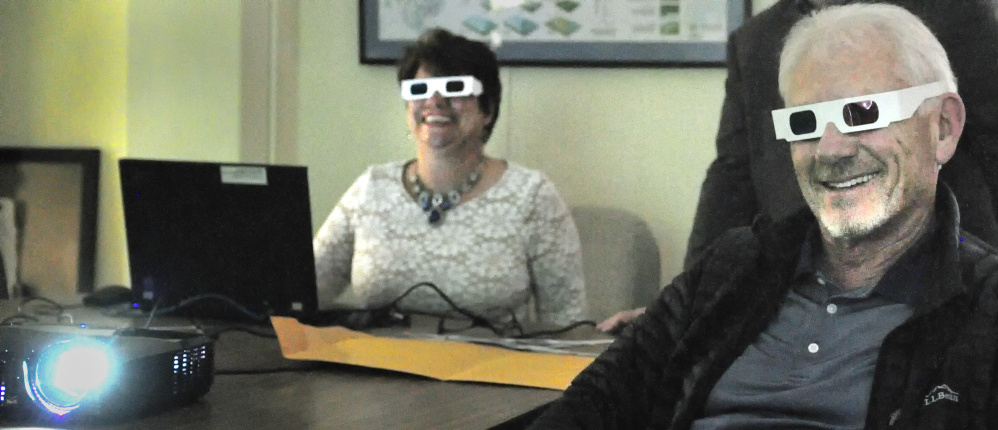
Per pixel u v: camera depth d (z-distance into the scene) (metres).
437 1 3.16
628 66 3.00
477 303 2.44
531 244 2.52
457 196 2.51
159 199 2.11
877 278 1.27
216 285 2.10
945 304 1.17
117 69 3.41
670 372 1.40
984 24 1.48
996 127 1.45
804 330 1.29
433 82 2.45
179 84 3.31
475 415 1.31
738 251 1.40
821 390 1.24
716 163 1.99
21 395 1.24
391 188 2.56
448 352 1.68
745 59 1.87
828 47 1.26
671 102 2.99
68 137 3.46
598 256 2.90
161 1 3.32
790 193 1.74
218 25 3.26
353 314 2.05
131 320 2.10
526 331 2.02
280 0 3.31
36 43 3.48
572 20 3.03
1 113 3.51
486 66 2.52
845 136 1.24
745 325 1.35
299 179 2.00
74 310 2.24
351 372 1.59
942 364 1.16
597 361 1.44
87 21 3.43
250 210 2.04
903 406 1.16
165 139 3.34
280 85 3.34
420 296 2.46
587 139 3.08
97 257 3.42
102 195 3.42
